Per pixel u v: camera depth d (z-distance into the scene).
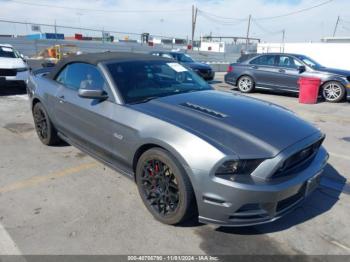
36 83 4.88
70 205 3.15
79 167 4.09
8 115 6.86
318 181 2.95
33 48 20.88
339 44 29.00
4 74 9.10
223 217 2.44
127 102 3.23
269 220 2.49
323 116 7.51
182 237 2.68
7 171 3.94
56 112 4.29
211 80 14.91
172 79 3.87
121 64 3.66
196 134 2.53
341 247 2.58
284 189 2.40
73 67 4.12
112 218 2.93
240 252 2.51
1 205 3.13
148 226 2.82
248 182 2.34
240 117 2.87
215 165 2.36
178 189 2.63
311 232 2.78
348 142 5.39
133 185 3.60
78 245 2.55
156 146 2.80
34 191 3.43
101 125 3.37
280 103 9.30
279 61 10.64
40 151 4.67
